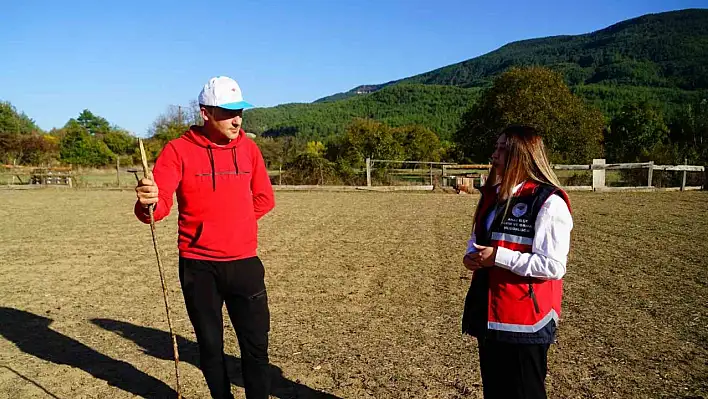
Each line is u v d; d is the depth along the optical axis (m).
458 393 3.98
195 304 3.56
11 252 9.56
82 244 10.35
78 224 13.11
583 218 13.14
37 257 9.12
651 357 4.56
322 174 25.00
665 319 5.52
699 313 5.70
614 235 10.64
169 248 9.94
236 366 4.66
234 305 3.64
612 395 3.89
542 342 2.63
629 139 41.97
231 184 3.56
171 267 8.37
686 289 6.63
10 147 41.41
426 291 6.80
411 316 5.80
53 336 5.35
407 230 11.80
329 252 9.38
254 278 3.62
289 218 13.88
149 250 9.75
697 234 10.65
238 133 3.67
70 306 6.34
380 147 38.38
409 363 4.54
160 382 4.29
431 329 5.38
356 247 9.83
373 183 24.59
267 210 4.00
